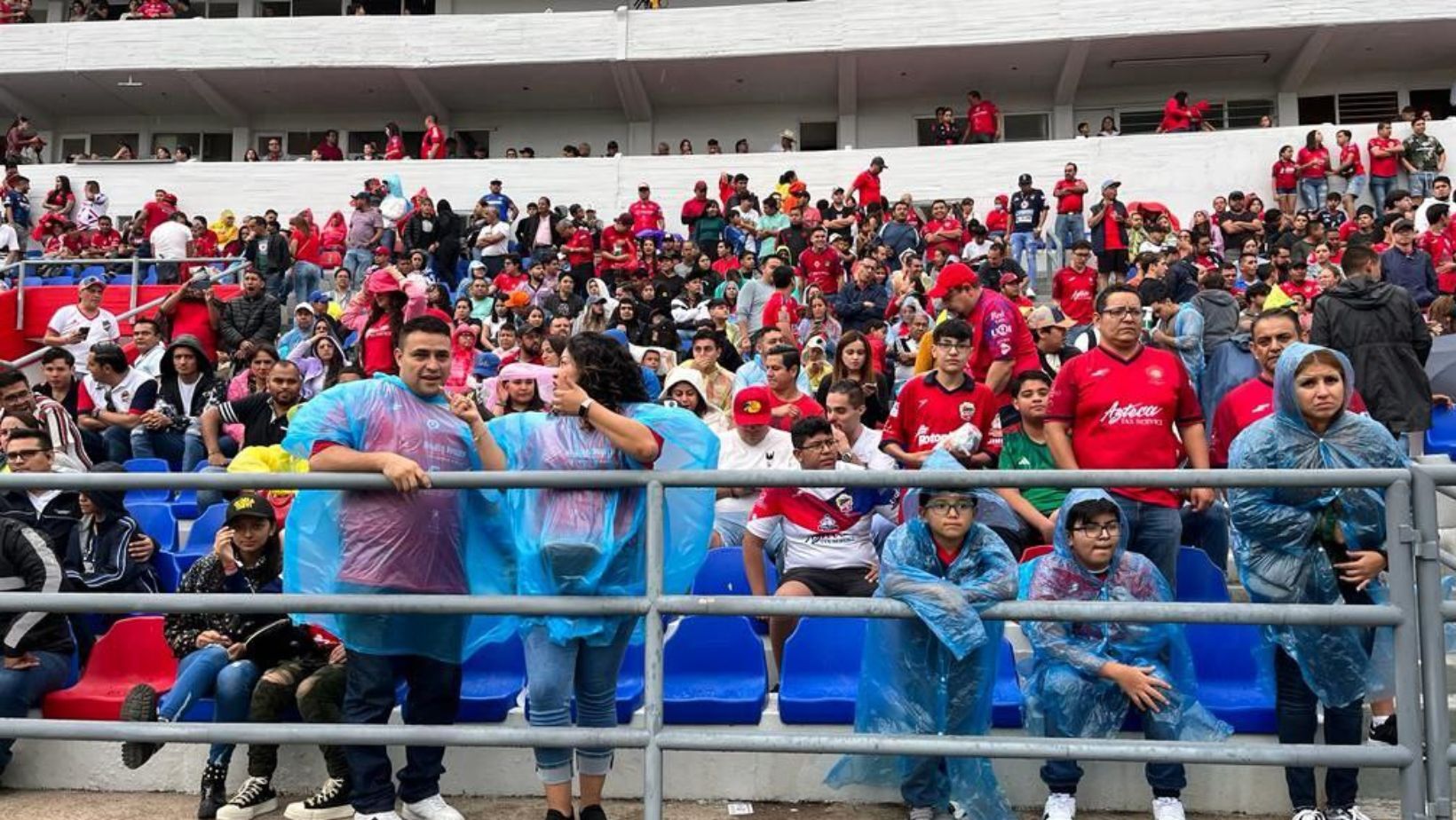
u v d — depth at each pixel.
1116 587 4.13
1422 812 3.27
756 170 19.48
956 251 15.20
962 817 3.94
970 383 5.74
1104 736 4.05
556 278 14.52
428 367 3.94
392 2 25.22
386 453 3.70
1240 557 4.01
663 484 3.58
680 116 23.53
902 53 20.97
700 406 7.27
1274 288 9.97
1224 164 18.17
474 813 4.27
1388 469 3.34
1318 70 21.55
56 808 4.36
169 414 8.39
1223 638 4.65
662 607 3.57
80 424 8.55
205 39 21.95
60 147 24.55
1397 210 14.25
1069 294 10.94
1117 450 4.86
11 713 4.57
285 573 3.88
